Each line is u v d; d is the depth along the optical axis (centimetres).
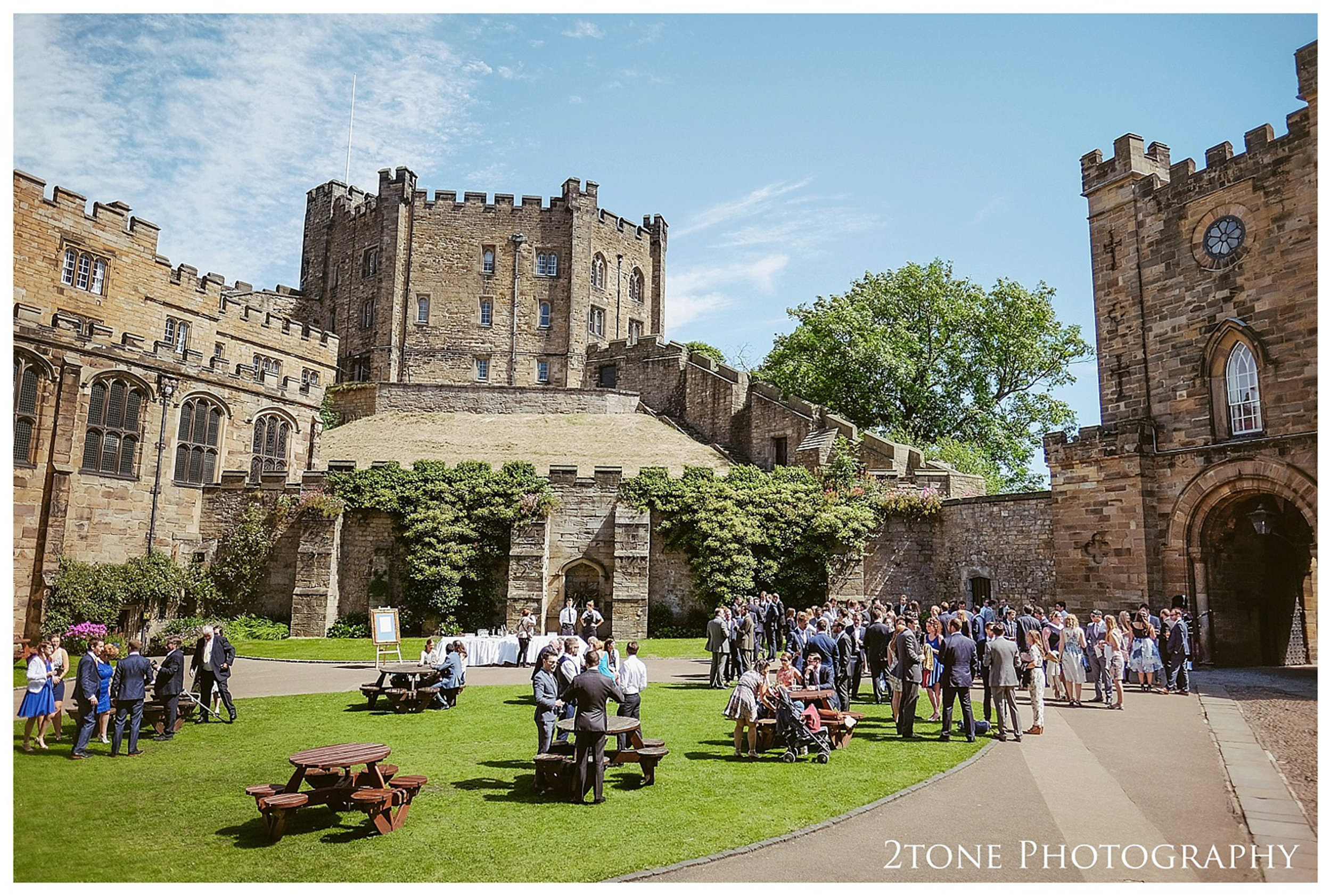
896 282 5262
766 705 1395
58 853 945
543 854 927
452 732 1544
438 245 6344
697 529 3375
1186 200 2692
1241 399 2531
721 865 890
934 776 1224
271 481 3466
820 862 896
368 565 3400
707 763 1315
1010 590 3144
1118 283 2891
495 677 2286
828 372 5100
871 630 1906
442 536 3334
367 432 4797
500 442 4572
